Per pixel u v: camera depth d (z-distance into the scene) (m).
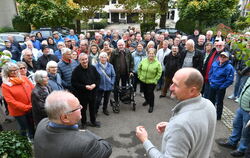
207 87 4.92
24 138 2.78
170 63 5.55
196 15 13.94
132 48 6.84
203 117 1.46
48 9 12.84
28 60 4.70
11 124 4.48
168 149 1.42
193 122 1.40
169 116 4.89
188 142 1.38
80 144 1.40
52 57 5.26
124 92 5.06
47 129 1.50
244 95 3.17
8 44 6.89
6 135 2.70
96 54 5.73
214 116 1.55
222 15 13.47
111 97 5.98
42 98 3.09
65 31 14.12
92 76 4.01
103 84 4.64
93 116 4.33
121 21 37.44
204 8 13.31
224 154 3.48
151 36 9.23
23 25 16.45
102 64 4.61
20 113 3.39
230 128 4.34
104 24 30.91
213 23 16.20
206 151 1.58
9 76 3.31
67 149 1.39
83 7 16.14
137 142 3.88
